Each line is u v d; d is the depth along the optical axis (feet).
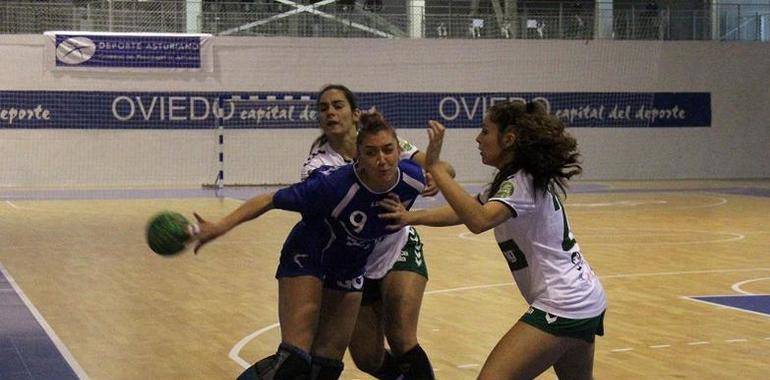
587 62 111.55
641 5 117.91
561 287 17.81
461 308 37.60
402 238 22.34
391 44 106.32
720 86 115.24
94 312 36.45
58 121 98.43
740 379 26.78
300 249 19.65
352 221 18.94
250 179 103.19
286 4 105.60
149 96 100.48
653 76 113.29
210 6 103.65
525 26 110.73
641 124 113.19
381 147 18.19
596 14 112.47
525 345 17.63
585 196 92.38
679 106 114.32
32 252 53.36
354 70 105.60
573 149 17.85
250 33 104.12
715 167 115.65
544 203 17.75
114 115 99.76
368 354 22.77
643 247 57.47
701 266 49.90
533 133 17.63
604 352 30.17
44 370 27.40
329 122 22.13
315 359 20.34
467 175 108.78
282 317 19.69
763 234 63.87
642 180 112.88
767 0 117.70
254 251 54.54
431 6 110.11
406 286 22.18
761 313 36.81
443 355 29.63
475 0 111.34
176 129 101.24
